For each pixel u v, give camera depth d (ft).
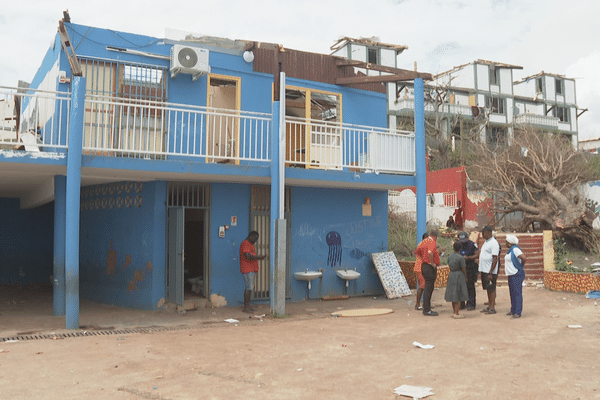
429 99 112.47
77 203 28.30
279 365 20.12
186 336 26.35
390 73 45.21
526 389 16.62
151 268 35.42
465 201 73.61
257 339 25.55
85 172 31.76
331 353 22.25
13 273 51.78
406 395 16.05
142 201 36.63
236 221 38.73
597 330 26.48
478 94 145.89
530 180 66.80
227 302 37.88
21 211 52.60
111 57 34.76
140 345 23.98
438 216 75.15
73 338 25.72
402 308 36.88
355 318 32.60
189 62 35.99
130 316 33.24
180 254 34.73
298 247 41.34
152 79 36.27
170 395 16.31
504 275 48.62
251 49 40.09
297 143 45.85
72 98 28.66
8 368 19.60
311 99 44.75
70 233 28.12
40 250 53.16
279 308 33.71
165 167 31.40
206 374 18.79
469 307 34.86
